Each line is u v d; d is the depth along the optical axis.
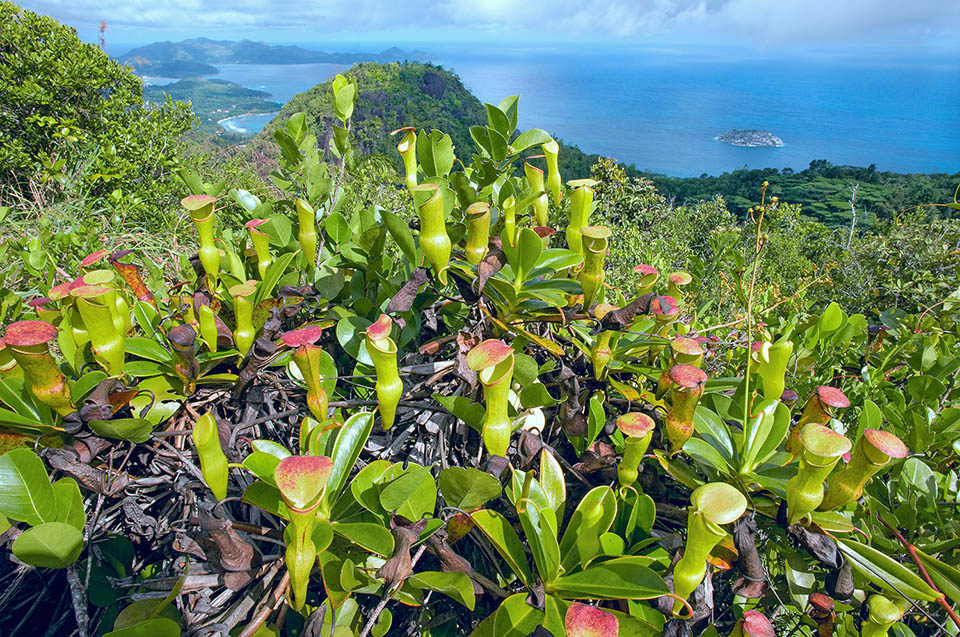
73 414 1.34
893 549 1.52
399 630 1.50
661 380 1.63
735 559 1.38
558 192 2.12
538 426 1.71
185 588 1.33
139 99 10.87
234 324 1.94
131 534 1.57
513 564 1.28
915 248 10.60
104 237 4.95
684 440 1.41
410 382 1.77
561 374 1.66
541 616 1.19
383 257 2.10
